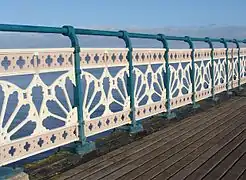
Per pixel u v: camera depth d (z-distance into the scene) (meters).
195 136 6.96
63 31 5.63
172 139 6.79
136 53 7.41
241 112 9.45
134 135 7.04
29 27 5.00
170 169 5.00
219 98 11.77
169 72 8.71
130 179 4.67
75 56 5.76
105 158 5.67
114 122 6.73
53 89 5.36
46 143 5.23
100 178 4.75
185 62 9.64
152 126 7.90
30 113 4.94
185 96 9.59
